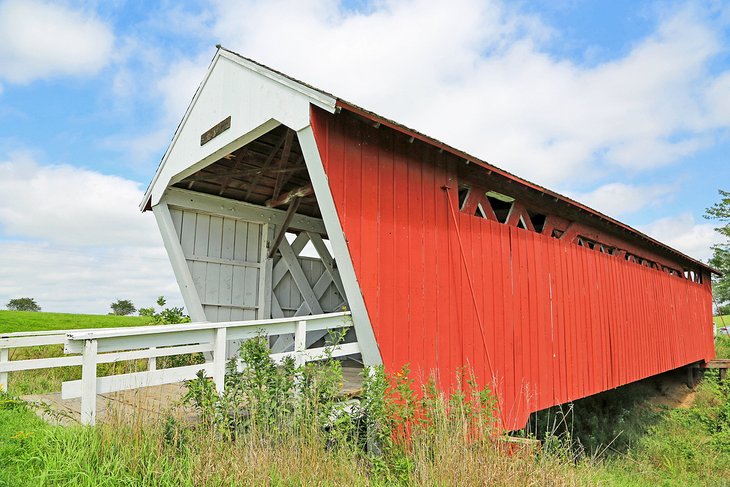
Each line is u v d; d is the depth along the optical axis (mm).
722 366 15219
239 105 5039
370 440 4273
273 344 7355
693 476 8227
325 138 4352
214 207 6836
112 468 3111
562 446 5762
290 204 7117
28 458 3113
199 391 3748
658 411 12883
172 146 6199
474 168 5852
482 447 4125
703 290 15852
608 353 8875
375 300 4656
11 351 9047
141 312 7926
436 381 5043
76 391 3498
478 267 6023
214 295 6773
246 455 3287
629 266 10312
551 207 7719
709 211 25516
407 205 5160
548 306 7262
